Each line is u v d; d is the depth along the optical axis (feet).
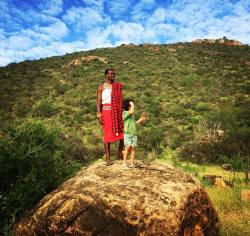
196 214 19.49
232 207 31.19
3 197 21.74
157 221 17.17
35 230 18.69
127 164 22.52
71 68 250.98
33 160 23.56
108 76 22.47
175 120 149.07
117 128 22.13
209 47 322.96
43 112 155.84
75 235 17.63
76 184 19.95
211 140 94.63
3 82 215.51
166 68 247.50
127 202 17.65
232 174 63.10
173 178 20.86
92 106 164.55
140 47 325.21
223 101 174.29
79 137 121.49
